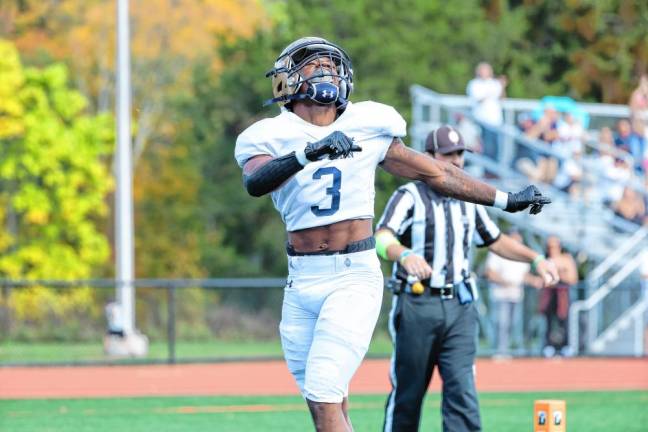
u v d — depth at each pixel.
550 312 49.59
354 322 14.02
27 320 56.41
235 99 88.62
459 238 19.69
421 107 50.78
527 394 35.44
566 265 49.28
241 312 59.84
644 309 51.09
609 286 50.66
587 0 87.06
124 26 52.94
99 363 46.81
